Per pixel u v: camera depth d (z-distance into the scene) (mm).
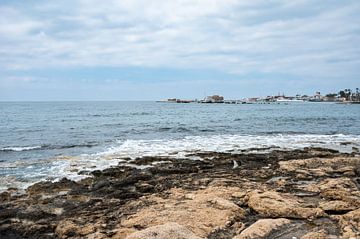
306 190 13742
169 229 8609
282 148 27719
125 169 19234
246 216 11148
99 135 38344
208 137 36375
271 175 17125
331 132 42062
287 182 15320
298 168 18422
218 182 15109
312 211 10844
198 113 93188
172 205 11789
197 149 27625
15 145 30547
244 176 16969
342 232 9477
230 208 11203
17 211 12516
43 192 15203
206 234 9609
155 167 19328
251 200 11883
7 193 14891
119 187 15695
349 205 11336
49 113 87125
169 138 35500
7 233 10812
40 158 24062
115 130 43688
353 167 18125
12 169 20219
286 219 10305
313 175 16875
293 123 56000
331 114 86625
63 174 19000
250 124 53875
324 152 24406
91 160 22812
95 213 11977
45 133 40094
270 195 12047
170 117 73312
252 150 26719
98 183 16016
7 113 86188
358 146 29297
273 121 60531
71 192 14969
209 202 11852
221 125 51844
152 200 12742
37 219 11906
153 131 42750
